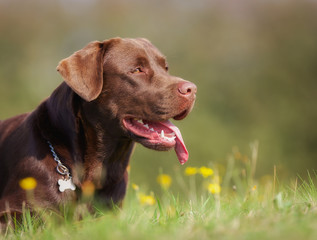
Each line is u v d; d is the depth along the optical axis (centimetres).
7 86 2814
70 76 487
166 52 3083
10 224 470
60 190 495
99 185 526
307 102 2905
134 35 3162
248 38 3316
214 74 3095
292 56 3089
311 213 368
